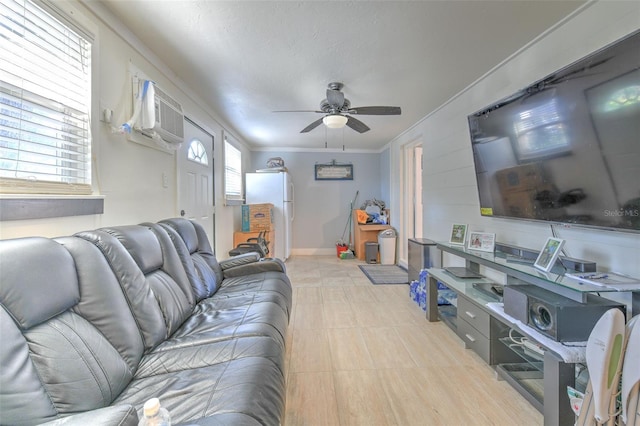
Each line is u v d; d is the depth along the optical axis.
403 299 3.30
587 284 1.43
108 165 1.71
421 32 1.91
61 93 1.40
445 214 3.33
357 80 2.66
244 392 0.94
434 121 3.58
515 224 2.28
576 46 1.74
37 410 0.73
